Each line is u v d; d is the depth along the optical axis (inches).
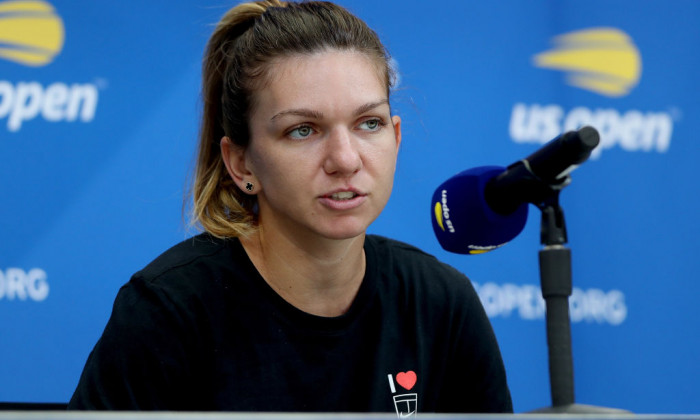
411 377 155.3
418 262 167.8
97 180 243.4
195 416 85.3
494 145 265.4
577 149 117.6
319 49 139.3
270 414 86.8
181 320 145.4
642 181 268.5
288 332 149.8
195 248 157.1
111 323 145.3
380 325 155.9
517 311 262.1
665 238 267.7
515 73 268.2
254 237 155.9
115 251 241.8
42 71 244.7
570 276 118.6
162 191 246.2
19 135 241.9
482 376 168.1
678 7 273.0
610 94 270.2
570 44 270.4
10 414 84.8
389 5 263.9
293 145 138.3
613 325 263.9
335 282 152.5
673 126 271.0
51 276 237.6
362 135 139.0
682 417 96.0
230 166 152.8
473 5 268.2
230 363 147.4
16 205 238.8
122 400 142.3
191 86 251.3
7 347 232.5
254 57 142.6
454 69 265.9
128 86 248.2
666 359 263.9
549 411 111.2
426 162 261.9
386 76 147.5
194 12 253.0
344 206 136.9
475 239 141.5
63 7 246.8
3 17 244.2
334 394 150.0
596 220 266.7
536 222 265.9
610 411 107.5
